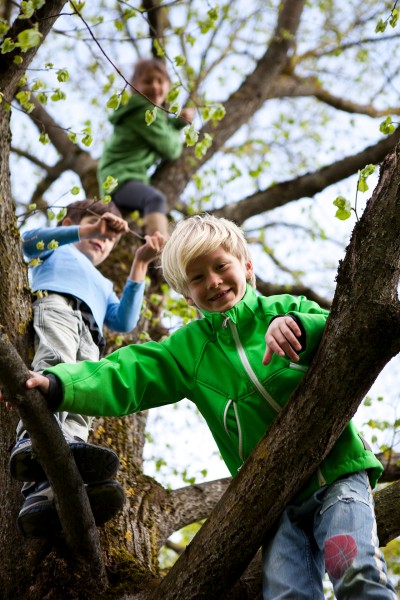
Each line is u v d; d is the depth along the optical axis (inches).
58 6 130.0
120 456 169.5
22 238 150.6
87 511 114.9
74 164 289.6
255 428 113.4
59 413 130.3
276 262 290.0
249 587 119.3
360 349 98.3
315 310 117.2
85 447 111.4
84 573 126.5
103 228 163.0
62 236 161.5
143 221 236.7
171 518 161.6
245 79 295.9
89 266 167.2
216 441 119.4
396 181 100.7
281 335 104.1
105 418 177.3
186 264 113.9
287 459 101.7
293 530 107.6
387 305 98.1
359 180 102.3
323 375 99.6
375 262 99.1
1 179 134.5
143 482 166.9
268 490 102.7
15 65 132.0
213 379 116.8
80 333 149.9
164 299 207.2
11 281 139.6
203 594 106.0
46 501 115.6
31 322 142.7
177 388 119.0
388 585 95.7
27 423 103.1
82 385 108.3
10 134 134.9
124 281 221.6
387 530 126.1
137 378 115.7
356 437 109.7
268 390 112.3
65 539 122.9
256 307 119.0
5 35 132.1
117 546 141.5
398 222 99.3
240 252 118.6
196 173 277.9
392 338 98.1
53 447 105.0
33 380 102.1
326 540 101.0
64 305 150.1
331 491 106.0
